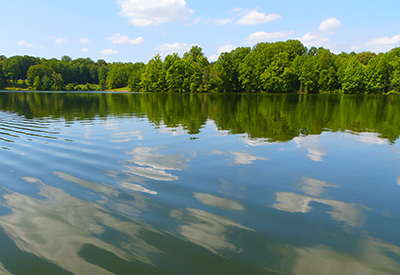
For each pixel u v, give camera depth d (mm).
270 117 13391
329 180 4422
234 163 5277
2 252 2471
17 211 3232
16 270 2236
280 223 3021
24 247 2553
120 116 13867
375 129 9695
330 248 2568
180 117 13430
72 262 2342
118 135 8203
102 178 4352
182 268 2271
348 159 5668
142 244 2602
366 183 4309
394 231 2885
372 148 6684
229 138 7824
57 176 4426
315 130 9391
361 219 3143
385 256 2455
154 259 2387
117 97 39219
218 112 16047
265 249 2539
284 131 9133
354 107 20734
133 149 6363
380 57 63938
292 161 5469
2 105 21516
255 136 8172
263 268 2277
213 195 3752
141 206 3383
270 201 3598
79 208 3311
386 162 5457
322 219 3125
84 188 3928
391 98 40188
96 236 2732
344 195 3830
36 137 7711
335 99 35625
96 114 14859
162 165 5094
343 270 2258
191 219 3076
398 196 3807
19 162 5184
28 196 3650
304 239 2711
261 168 4996
